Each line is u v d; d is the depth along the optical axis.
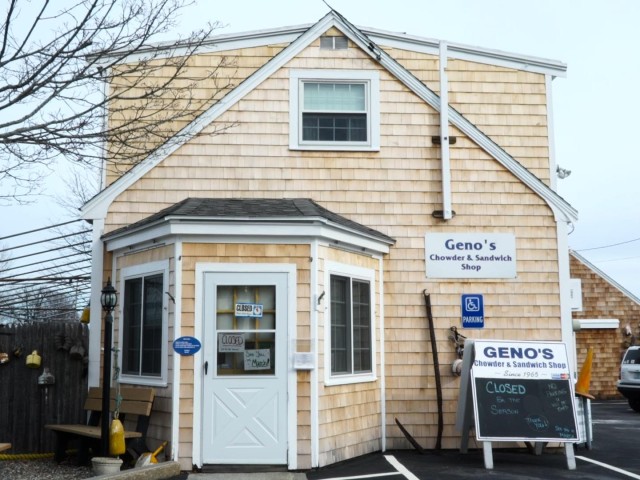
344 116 11.16
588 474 8.73
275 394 8.86
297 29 12.62
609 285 24.11
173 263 9.07
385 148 11.09
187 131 10.52
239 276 9.04
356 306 10.12
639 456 10.27
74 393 11.25
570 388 9.41
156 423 9.16
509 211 11.07
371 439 10.14
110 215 10.73
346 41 11.27
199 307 8.95
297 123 11.03
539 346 9.59
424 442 10.52
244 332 8.97
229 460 8.70
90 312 10.65
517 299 10.90
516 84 11.99
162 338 9.20
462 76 11.99
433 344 10.61
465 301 10.85
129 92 11.35
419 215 10.98
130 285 10.16
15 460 10.55
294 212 9.30
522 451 10.59
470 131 11.13
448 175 10.98
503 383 9.39
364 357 10.20
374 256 10.60
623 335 23.78
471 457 9.98
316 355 8.95
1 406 11.11
